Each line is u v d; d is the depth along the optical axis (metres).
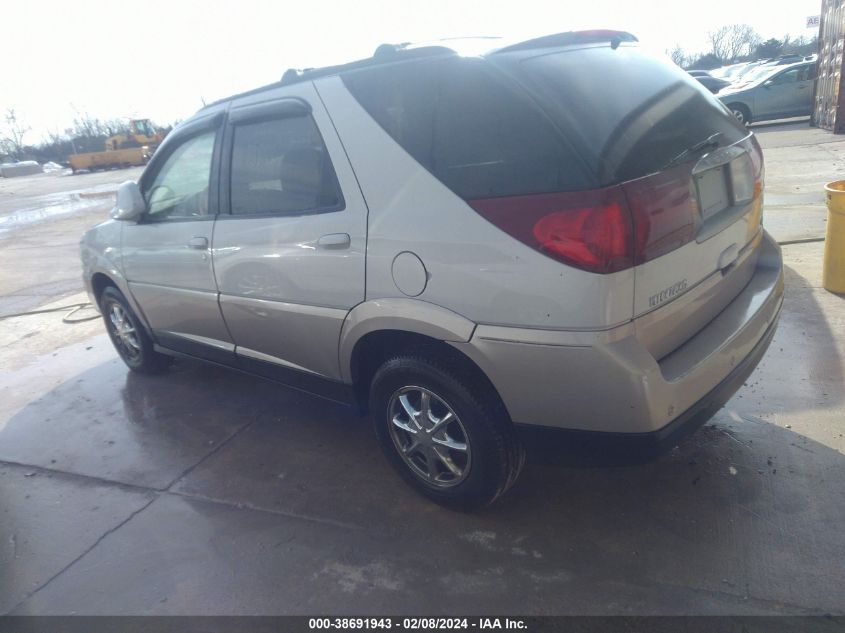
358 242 2.65
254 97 3.18
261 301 3.21
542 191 2.15
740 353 2.51
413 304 2.50
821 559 2.35
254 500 3.09
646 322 2.21
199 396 4.36
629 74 2.55
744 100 16.91
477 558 2.55
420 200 2.44
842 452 2.93
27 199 24.83
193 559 2.72
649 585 2.32
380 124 2.59
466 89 2.38
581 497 2.85
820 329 4.15
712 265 2.54
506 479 2.58
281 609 2.40
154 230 3.85
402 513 2.87
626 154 2.17
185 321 3.89
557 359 2.19
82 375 5.01
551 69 2.36
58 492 3.36
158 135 43.81
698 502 2.72
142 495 3.25
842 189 4.76
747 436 3.13
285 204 3.02
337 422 3.79
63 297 7.62
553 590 2.35
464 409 2.51
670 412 2.22
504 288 2.24
